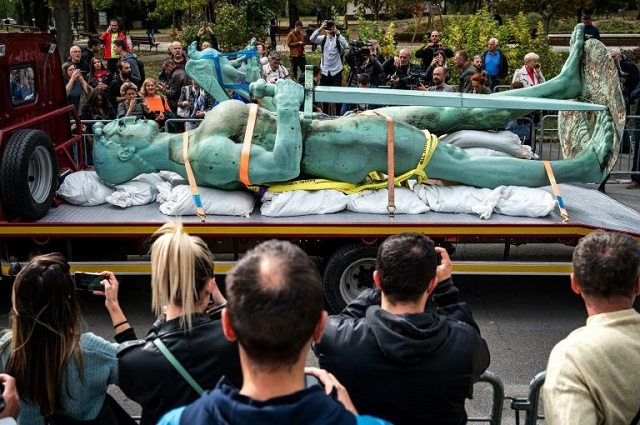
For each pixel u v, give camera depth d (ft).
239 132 22.44
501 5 99.40
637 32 112.37
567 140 26.40
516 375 19.51
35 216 21.75
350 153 22.49
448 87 40.24
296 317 6.89
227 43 68.54
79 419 10.93
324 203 22.35
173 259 10.24
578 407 8.36
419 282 9.98
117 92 41.22
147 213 22.62
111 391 18.79
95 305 23.98
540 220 22.20
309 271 7.21
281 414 6.66
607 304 9.08
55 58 26.05
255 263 7.20
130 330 11.75
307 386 7.38
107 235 21.56
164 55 99.35
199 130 22.74
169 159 22.81
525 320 22.93
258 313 6.84
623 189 38.14
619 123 23.24
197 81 25.36
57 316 10.39
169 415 7.10
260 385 6.97
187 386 9.98
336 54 53.06
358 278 22.29
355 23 120.67
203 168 22.18
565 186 27.45
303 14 169.78
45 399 10.61
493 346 21.16
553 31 118.11
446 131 26.03
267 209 22.20
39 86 24.77
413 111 25.62
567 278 26.43
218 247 22.35
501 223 21.65
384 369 9.65
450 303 11.53
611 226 21.91
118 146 22.91
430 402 9.73
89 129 34.65
